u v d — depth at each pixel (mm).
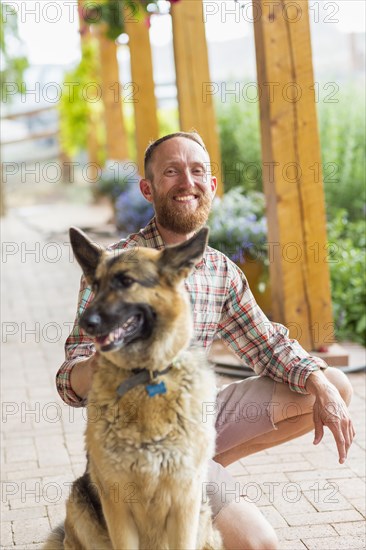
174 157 3396
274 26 5801
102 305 2793
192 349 3055
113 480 2898
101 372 2938
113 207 14688
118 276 2832
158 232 3547
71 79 18375
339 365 6113
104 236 13695
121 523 2936
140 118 10164
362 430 5035
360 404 5488
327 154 10945
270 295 7121
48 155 28266
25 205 24156
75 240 3002
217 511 3260
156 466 2859
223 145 13281
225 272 3467
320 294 6141
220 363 6203
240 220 7160
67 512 3174
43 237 15312
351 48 17672
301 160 5992
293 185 6008
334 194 10852
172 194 3410
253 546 3158
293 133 5945
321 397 3281
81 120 20062
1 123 24703
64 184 25641
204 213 3514
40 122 29719
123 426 2846
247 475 4430
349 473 4418
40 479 4426
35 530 3807
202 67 7547
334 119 11352
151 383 2869
